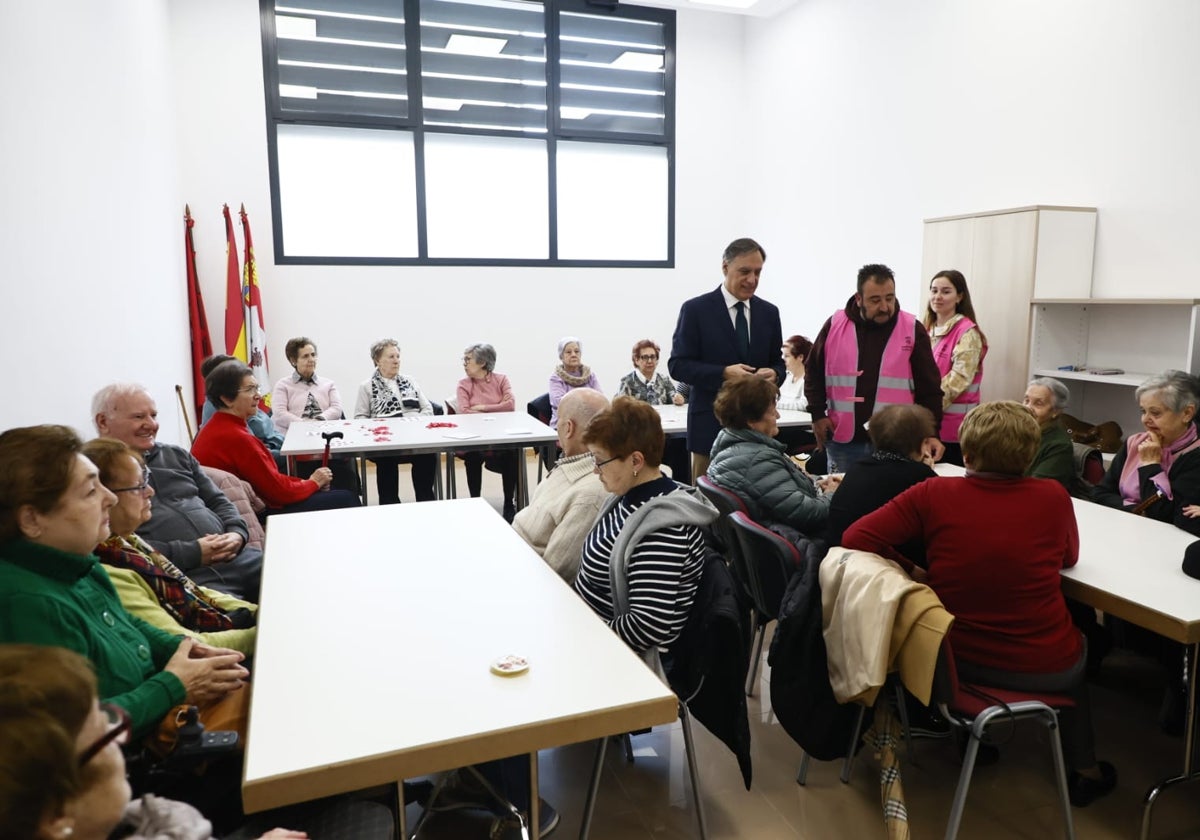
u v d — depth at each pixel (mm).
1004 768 2193
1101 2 4047
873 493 2055
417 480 4828
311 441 3865
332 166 6223
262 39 5871
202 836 948
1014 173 4625
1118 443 3893
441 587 1717
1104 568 1878
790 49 6574
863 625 1705
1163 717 2361
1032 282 4086
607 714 1180
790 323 6852
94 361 3074
